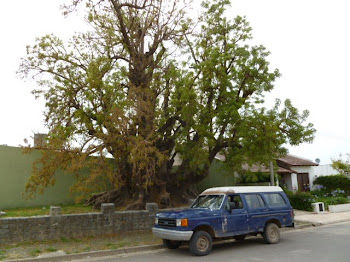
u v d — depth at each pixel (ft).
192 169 58.65
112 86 47.80
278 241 38.52
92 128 45.80
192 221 32.27
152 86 51.80
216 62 50.08
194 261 29.55
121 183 51.11
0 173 59.52
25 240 37.70
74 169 40.81
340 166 97.66
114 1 47.62
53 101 51.75
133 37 51.98
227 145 53.16
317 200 72.90
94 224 42.68
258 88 54.08
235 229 34.88
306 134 48.03
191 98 48.14
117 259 31.83
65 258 32.24
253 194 37.99
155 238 41.57
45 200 65.62
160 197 56.49
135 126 44.96
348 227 50.11
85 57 52.44
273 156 47.01
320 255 30.04
